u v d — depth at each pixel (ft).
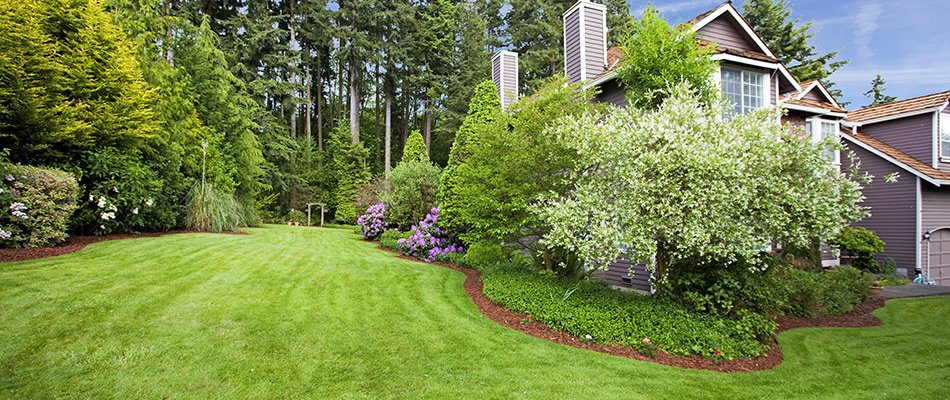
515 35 92.48
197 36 48.93
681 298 18.30
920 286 32.42
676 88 19.08
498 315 18.83
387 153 94.99
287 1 89.97
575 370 13.17
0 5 22.17
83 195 26.25
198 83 46.70
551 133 20.88
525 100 23.73
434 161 107.96
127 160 28.81
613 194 17.34
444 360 13.42
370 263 27.43
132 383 10.58
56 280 16.61
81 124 25.38
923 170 38.70
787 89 35.14
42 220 21.72
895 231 40.57
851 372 14.37
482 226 23.63
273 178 75.10
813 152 18.19
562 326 16.74
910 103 42.75
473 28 95.14
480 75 90.89
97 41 28.43
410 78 94.32
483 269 27.04
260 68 87.66
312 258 26.94
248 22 78.38
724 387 12.60
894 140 43.16
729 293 17.47
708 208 15.81
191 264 21.63
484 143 23.50
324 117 111.14
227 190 42.37
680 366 14.06
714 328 16.08
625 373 13.15
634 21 25.08
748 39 32.76
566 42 35.45
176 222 34.65
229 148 48.67
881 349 16.94
